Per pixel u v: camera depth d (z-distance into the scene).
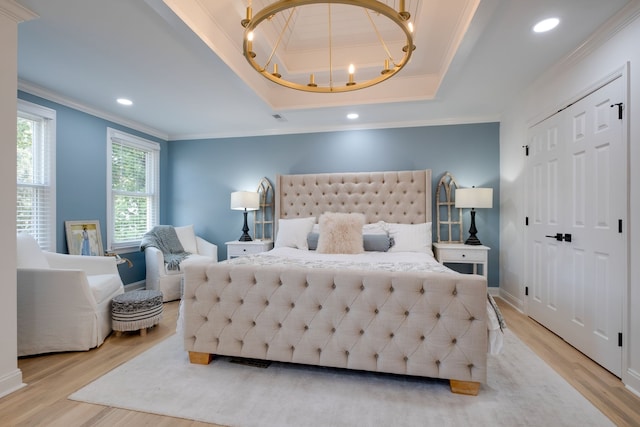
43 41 2.25
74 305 2.37
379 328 1.91
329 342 1.98
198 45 2.19
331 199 4.23
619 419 1.56
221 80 2.89
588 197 2.25
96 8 1.89
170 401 1.73
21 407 1.67
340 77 3.19
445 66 2.71
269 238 4.54
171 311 3.42
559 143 2.60
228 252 4.24
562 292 2.56
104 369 2.10
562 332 2.56
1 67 1.76
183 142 4.84
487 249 3.48
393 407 1.68
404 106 3.55
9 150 1.81
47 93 3.11
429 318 1.84
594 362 2.17
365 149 4.27
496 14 1.92
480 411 1.64
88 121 3.60
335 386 1.89
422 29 2.38
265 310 2.08
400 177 4.05
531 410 1.64
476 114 3.87
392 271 1.95
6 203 1.80
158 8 1.79
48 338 2.32
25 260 2.47
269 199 4.56
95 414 1.62
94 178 3.67
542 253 2.87
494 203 3.91
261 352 2.09
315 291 2.00
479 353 1.77
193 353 2.19
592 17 1.94
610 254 2.03
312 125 4.34
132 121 4.14
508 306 3.49
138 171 4.41
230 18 2.28
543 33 2.12
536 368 2.09
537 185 2.96
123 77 2.83
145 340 2.61
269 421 1.56
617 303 1.96
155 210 4.64
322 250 3.33
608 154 2.05
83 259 3.02
